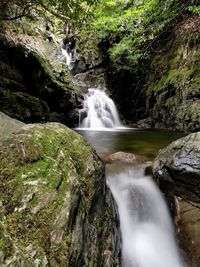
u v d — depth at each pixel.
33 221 1.96
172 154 4.57
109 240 3.01
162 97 10.55
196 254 3.82
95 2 6.68
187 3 8.24
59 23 9.94
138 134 9.22
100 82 13.53
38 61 9.39
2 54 8.43
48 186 2.18
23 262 1.68
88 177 2.81
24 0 7.11
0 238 1.67
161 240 4.15
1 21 7.68
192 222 4.08
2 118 3.19
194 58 9.30
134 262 3.66
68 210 2.14
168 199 4.63
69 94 10.36
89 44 14.26
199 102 8.69
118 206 4.06
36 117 8.55
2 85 8.02
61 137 2.89
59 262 1.88
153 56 11.66
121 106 13.49
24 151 2.33
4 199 1.97
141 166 5.10
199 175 4.05
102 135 9.02
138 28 10.28
